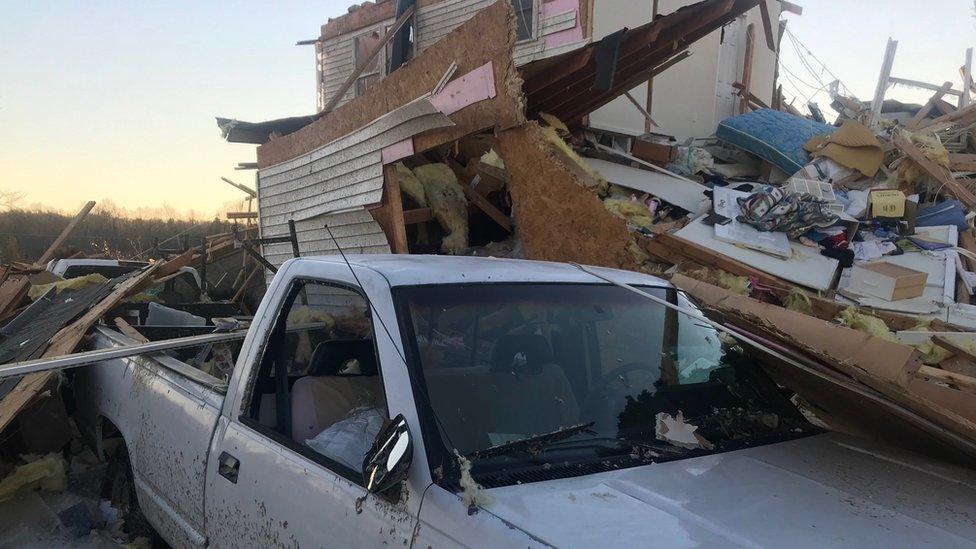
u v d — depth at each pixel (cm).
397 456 204
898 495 221
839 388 276
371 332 255
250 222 1884
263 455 270
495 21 696
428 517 199
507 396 242
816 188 889
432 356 237
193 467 313
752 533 185
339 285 276
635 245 749
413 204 1012
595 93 1032
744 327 301
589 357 270
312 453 251
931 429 252
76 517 423
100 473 488
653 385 273
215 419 307
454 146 926
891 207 877
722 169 1301
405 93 847
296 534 242
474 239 1073
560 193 683
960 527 200
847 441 279
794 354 280
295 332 312
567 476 216
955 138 1353
